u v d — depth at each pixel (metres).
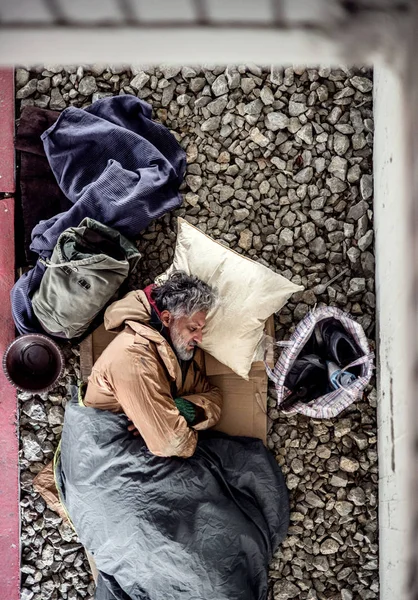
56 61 1.16
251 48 1.07
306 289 3.16
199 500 2.90
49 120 3.23
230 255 3.04
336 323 2.93
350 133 3.17
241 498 3.03
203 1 0.98
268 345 3.07
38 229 3.11
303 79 3.19
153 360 2.80
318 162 3.18
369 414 3.11
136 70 3.25
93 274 2.94
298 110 3.17
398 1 0.92
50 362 3.15
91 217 3.06
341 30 0.98
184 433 2.84
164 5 0.99
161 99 3.26
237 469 3.02
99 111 3.18
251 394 3.12
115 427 2.93
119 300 2.96
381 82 2.93
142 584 2.94
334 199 3.18
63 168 3.14
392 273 2.69
